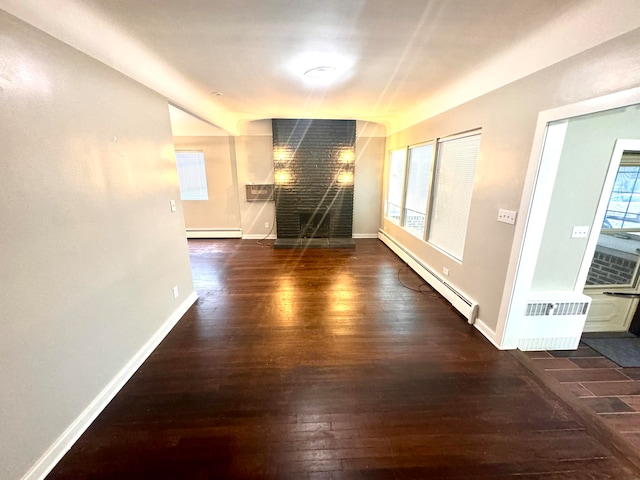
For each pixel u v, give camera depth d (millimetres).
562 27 1728
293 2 1560
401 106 4211
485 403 1848
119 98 1988
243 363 2227
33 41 1333
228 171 5887
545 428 1668
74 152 1585
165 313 2643
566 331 2426
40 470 1366
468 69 2613
